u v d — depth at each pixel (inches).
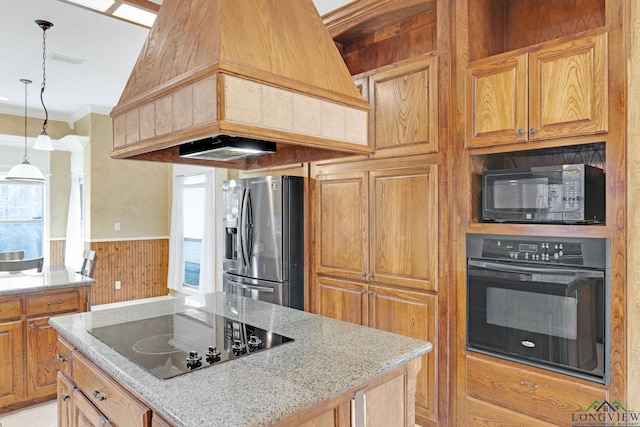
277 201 130.9
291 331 70.8
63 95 203.0
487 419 91.1
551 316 81.3
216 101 47.3
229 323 76.0
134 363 55.7
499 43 104.4
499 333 89.1
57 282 122.3
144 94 58.9
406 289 106.0
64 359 73.9
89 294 126.8
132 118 62.7
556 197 80.1
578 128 78.0
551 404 81.2
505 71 88.4
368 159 114.7
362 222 115.3
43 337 117.8
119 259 235.6
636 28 72.3
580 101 77.9
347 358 57.7
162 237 254.5
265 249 135.0
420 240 102.5
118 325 74.8
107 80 180.2
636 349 72.7
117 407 55.4
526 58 85.2
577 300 77.9
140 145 60.4
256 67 51.0
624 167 72.8
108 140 230.7
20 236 239.6
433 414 99.9
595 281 75.8
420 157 103.3
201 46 51.9
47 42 141.1
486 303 91.3
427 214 101.0
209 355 57.7
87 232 227.3
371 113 113.5
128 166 238.8
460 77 96.1
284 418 43.2
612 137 74.2
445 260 98.0
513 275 86.7
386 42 126.9
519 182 86.0
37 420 109.9
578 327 77.7
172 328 72.6
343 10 121.3
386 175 109.5
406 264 105.3
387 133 109.7
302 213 133.8
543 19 99.0
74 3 107.0
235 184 147.9
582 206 76.5
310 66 59.0
